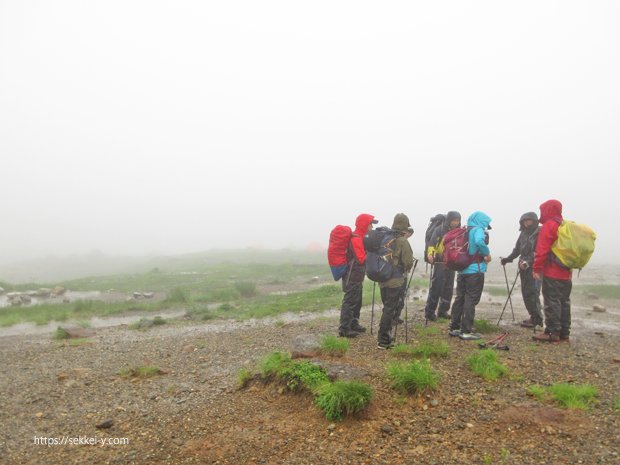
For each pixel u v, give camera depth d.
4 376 8.02
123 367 8.30
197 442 5.03
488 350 6.96
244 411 5.73
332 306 14.59
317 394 5.60
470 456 4.42
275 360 6.62
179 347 9.74
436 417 5.18
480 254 8.45
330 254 8.93
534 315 9.52
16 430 5.58
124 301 19.83
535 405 5.27
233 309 15.66
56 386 7.27
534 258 8.76
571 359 7.09
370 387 5.58
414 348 7.43
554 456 4.32
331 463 4.48
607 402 5.35
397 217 8.07
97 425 5.54
